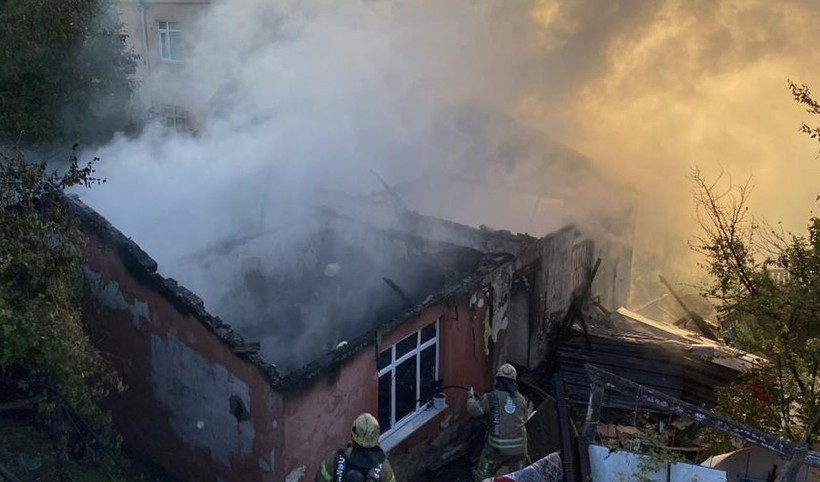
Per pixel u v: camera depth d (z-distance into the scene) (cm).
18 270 596
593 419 600
